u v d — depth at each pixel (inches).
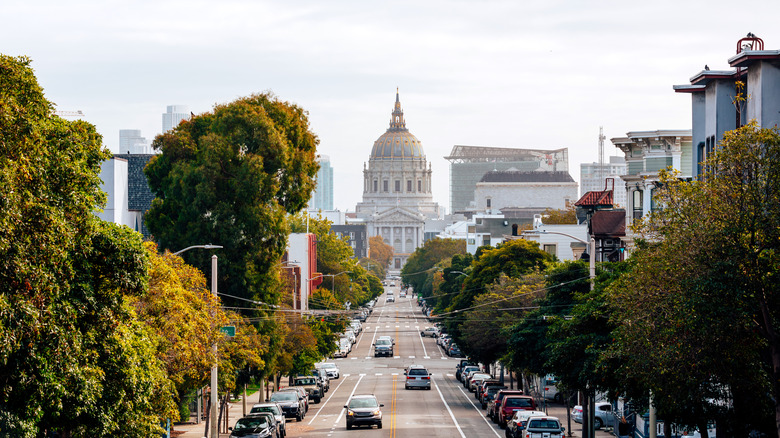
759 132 1391.5
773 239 1352.1
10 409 1211.9
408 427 2974.9
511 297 3735.2
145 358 1533.0
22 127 1148.5
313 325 4429.1
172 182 3302.2
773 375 1414.9
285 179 3408.0
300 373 4274.1
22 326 1135.6
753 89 1808.6
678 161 2901.1
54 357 1208.2
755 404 1485.0
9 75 1208.8
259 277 3248.0
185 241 3193.9
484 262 4549.7
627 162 3132.4
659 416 1690.5
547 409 3592.5
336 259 6845.5
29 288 1161.4
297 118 3639.3
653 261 1441.9
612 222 3474.4
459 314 4547.2
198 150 3398.1
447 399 4008.4
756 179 1379.2
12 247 1122.0
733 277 1323.8
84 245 1302.9
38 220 1174.3
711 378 1513.3
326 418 3341.5
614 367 1796.3
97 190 1413.6
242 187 3159.5
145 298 1782.7
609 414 3002.0
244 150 3316.9
